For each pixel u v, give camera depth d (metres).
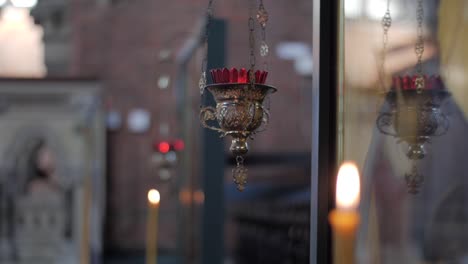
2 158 12.24
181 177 9.27
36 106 12.30
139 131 15.07
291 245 8.05
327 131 2.25
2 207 12.21
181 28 15.18
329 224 2.18
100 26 15.13
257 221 10.64
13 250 12.21
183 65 9.32
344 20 2.29
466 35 3.18
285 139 14.24
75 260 12.31
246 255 11.08
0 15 14.75
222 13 14.17
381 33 2.57
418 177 2.53
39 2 14.78
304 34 14.33
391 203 5.62
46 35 14.93
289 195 11.73
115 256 14.52
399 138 2.49
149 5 15.18
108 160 14.98
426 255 5.77
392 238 5.71
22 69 14.86
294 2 14.29
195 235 8.66
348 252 1.44
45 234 12.31
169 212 14.77
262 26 2.17
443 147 5.27
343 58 2.27
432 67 3.22
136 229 15.02
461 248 5.76
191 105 8.81
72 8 15.02
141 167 15.12
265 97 2.14
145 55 15.25
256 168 13.22
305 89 14.35
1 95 12.06
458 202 5.71
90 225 12.77
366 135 2.46
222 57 6.44
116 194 14.99
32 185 12.33
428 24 3.26
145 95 15.12
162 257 14.33
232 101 2.08
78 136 12.45
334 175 2.23
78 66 15.02
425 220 5.71
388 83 2.51
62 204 12.40
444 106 2.94
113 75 15.18
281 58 14.28
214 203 7.41
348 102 2.37
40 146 12.35
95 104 12.53
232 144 2.11
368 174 3.46
